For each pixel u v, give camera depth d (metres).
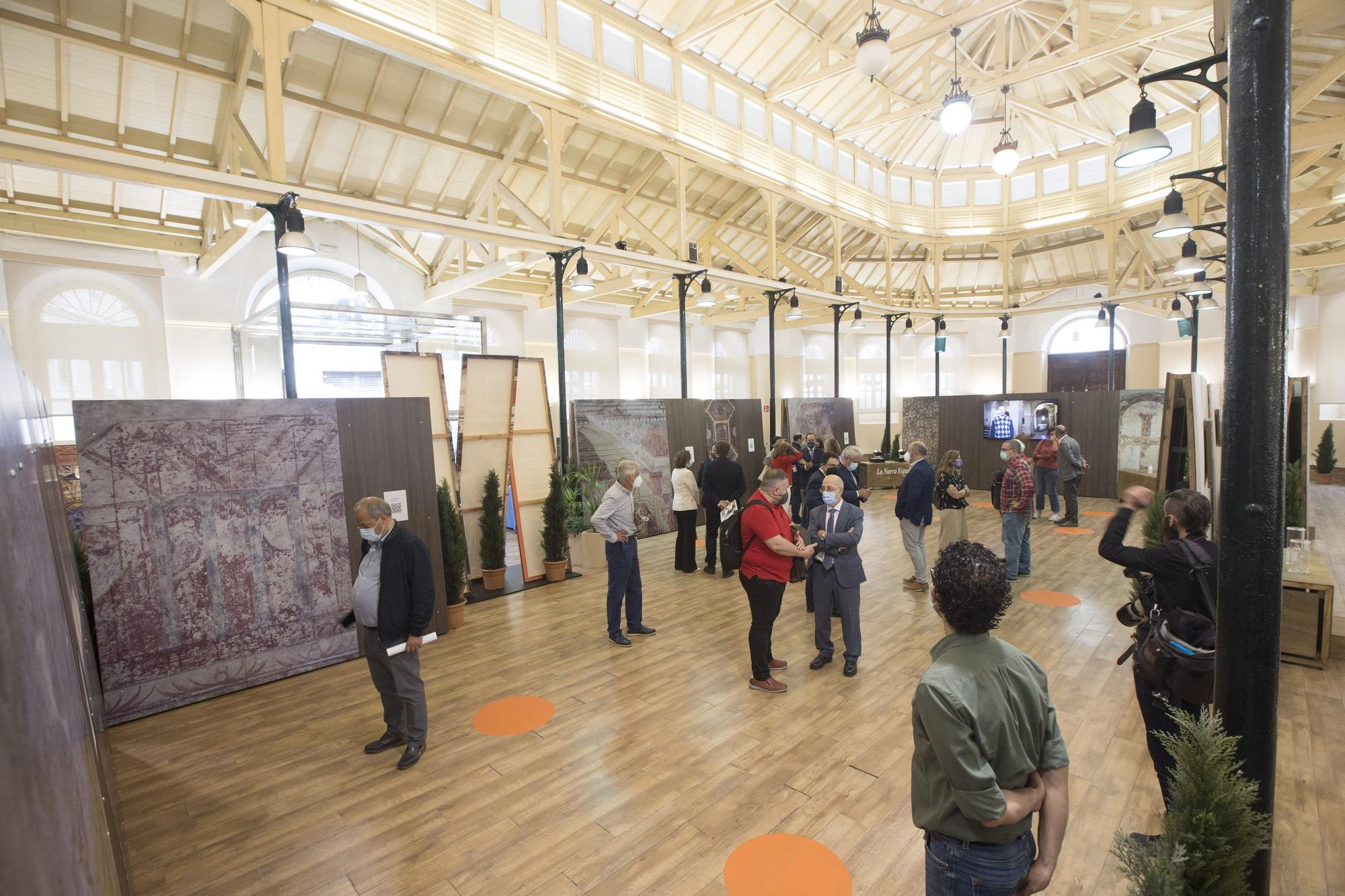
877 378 21.70
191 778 3.54
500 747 3.75
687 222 14.05
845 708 4.09
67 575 2.05
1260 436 1.59
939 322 16.22
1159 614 2.66
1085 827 2.91
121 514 4.29
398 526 3.61
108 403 4.24
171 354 11.25
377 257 13.81
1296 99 5.76
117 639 4.25
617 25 9.48
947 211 16.14
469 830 3.02
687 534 7.59
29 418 1.50
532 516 7.72
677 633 5.57
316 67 8.55
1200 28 9.91
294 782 3.46
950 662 1.57
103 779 2.04
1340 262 12.36
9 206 9.41
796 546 4.28
